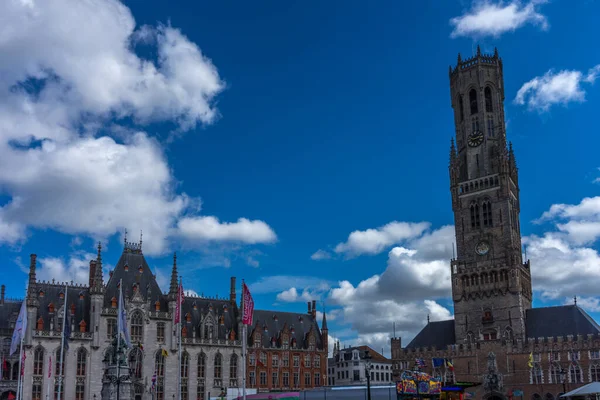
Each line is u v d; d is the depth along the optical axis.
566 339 126.31
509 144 159.25
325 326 169.88
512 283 138.38
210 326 148.00
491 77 159.62
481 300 142.00
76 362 127.12
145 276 143.62
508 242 142.88
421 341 152.50
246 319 81.00
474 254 147.00
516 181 156.12
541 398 126.31
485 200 149.25
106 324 131.62
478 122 156.75
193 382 141.50
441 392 89.38
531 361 129.12
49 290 131.50
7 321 125.56
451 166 157.38
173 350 139.00
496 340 135.50
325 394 92.62
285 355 159.50
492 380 133.38
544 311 137.00
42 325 125.56
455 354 140.62
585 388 76.81
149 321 137.38
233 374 149.00
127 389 91.00
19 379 98.12
